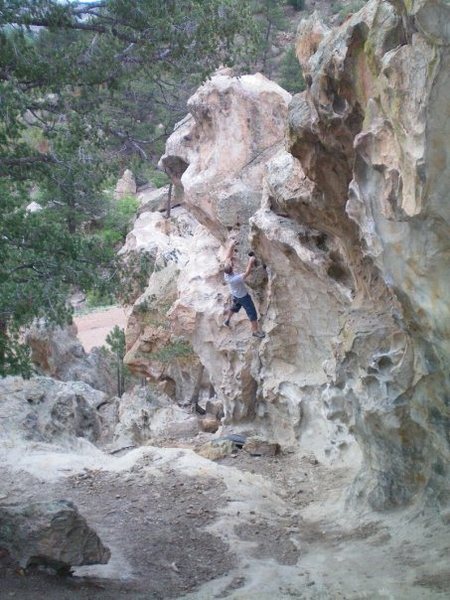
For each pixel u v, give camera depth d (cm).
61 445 1508
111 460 1400
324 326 1516
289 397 1608
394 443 1105
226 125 1762
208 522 1178
